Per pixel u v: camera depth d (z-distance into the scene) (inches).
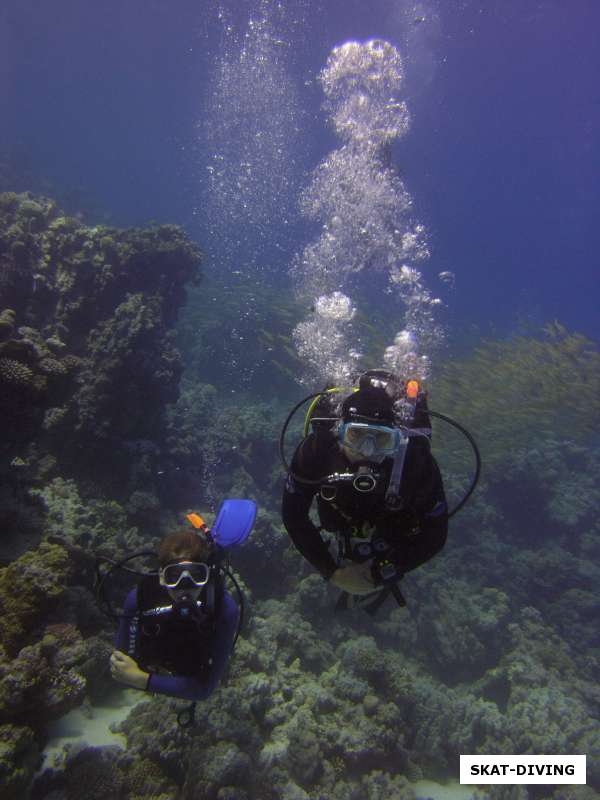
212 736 180.5
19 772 139.7
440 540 85.7
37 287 304.2
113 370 273.9
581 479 556.1
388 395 83.9
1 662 151.7
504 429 415.8
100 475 280.8
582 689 316.5
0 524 189.3
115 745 174.6
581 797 233.6
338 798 193.0
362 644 256.2
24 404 203.9
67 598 193.9
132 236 356.8
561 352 470.9
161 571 105.7
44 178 1250.6
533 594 420.8
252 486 382.9
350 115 444.1
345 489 82.6
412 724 245.3
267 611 279.3
